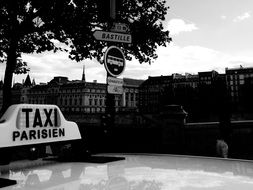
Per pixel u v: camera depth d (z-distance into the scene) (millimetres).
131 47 13672
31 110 2240
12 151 2082
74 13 13141
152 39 13789
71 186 1548
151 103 105250
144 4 13758
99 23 13258
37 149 2551
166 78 104062
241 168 2041
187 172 1903
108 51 3244
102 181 1657
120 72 3363
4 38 13641
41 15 13500
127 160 2496
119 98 111188
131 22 13594
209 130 10055
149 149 8117
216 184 1561
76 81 120375
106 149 3227
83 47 14062
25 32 13609
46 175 1853
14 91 138000
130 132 7730
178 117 9109
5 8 13133
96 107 112750
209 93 68125
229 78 87312
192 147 9367
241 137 11258
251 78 79938
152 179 1698
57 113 2457
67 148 2547
